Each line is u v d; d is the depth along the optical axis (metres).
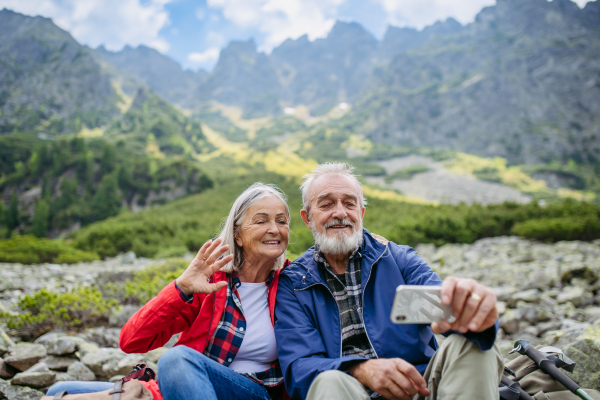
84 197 63.47
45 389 2.76
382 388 1.62
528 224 13.46
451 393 1.56
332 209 2.17
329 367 1.73
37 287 6.25
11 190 72.50
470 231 13.68
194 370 1.63
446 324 1.51
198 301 2.04
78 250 16.50
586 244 11.16
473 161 129.00
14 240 15.75
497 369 1.61
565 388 1.85
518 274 6.19
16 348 3.11
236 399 1.84
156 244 18.08
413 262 2.12
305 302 2.08
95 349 3.25
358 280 2.10
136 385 1.69
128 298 4.60
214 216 25.72
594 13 182.88
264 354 2.05
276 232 2.19
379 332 1.95
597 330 2.94
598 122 133.12
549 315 3.98
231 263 2.15
